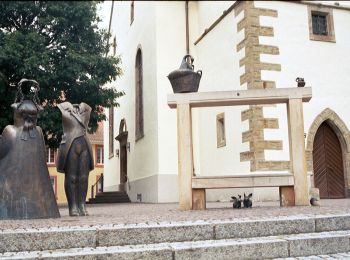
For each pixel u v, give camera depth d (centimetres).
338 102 1431
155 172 1812
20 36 1386
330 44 1473
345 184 1408
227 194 1491
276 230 565
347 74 1463
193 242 516
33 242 486
